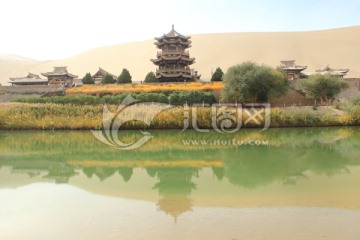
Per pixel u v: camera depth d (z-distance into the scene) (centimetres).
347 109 4312
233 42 13650
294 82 5859
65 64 15262
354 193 1292
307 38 13875
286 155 2256
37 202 1255
